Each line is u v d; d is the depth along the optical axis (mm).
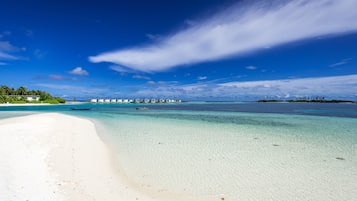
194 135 12617
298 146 9773
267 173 6316
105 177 5762
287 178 5953
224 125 17719
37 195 4445
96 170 6246
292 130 14852
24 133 11500
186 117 26172
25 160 6699
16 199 4219
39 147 8453
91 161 7059
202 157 7926
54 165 6395
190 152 8633
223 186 5422
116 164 6941
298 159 7715
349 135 12789
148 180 5719
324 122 20375
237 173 6301
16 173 5590
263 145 9969
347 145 10016
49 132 12188
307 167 6855
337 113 34500
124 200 4551
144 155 8141
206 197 4836
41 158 6992
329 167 6867
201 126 16969
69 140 10180
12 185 4863
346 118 24719
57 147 8625
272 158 7828
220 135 12633
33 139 9945
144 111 41219
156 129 15141
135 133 13297
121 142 10477
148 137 11898
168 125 17625
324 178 5965
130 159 7590
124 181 5586
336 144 10250
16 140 9578
